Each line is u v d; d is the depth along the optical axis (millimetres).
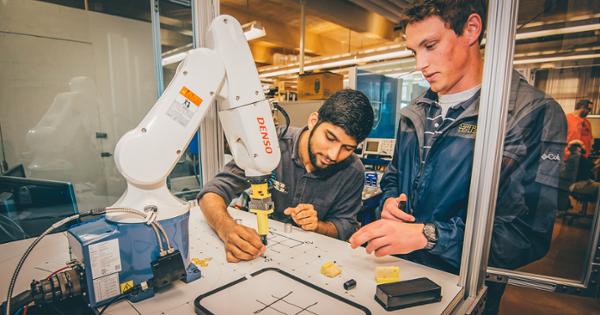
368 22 3840
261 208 811
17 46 2225
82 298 711
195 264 793
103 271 590
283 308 602
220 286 684
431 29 1175
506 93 625
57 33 2355
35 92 2336
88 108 2557
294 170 1524
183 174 2139
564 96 2680
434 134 1297
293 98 3361
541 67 2623
